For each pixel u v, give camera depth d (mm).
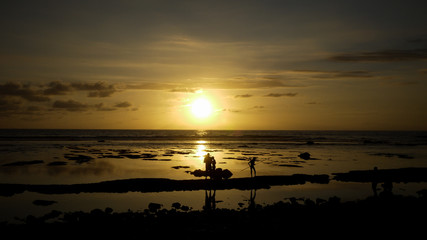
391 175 27750
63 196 19406
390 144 77125
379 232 12547
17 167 30438
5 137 87562
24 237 11969
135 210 16484
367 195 20516
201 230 12812
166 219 14305
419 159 42375
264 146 66750
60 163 33594
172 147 60969
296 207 16453
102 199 18812
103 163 34750
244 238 11922
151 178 24047
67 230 12758
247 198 19484
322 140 98188
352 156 45812
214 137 115625
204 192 21062
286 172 29625
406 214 14906
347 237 12023
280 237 12023
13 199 18391
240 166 33594
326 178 26109
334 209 15914
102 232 12555
